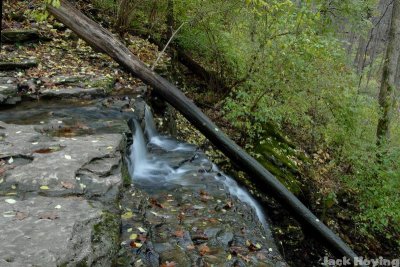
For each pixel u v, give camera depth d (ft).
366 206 28.48
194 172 19.33
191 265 11.59
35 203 10.33
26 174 11.88
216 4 28.40
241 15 28.58
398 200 26.55
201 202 16.20
